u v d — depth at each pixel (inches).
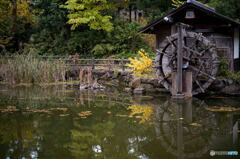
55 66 768.3
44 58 898.7
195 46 575.8
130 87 648.4
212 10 633.6
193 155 279.7
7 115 429.1
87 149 297.0
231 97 564.1
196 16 645.3
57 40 999.0
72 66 828.6
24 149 297.0
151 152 289.1
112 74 768.3
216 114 426.3
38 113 439.5
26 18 1040.8
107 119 404.2
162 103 507.5
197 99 542.3
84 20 897.5
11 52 1012.5
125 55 901.2
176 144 309.3
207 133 342.3
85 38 965.2
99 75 786.8
